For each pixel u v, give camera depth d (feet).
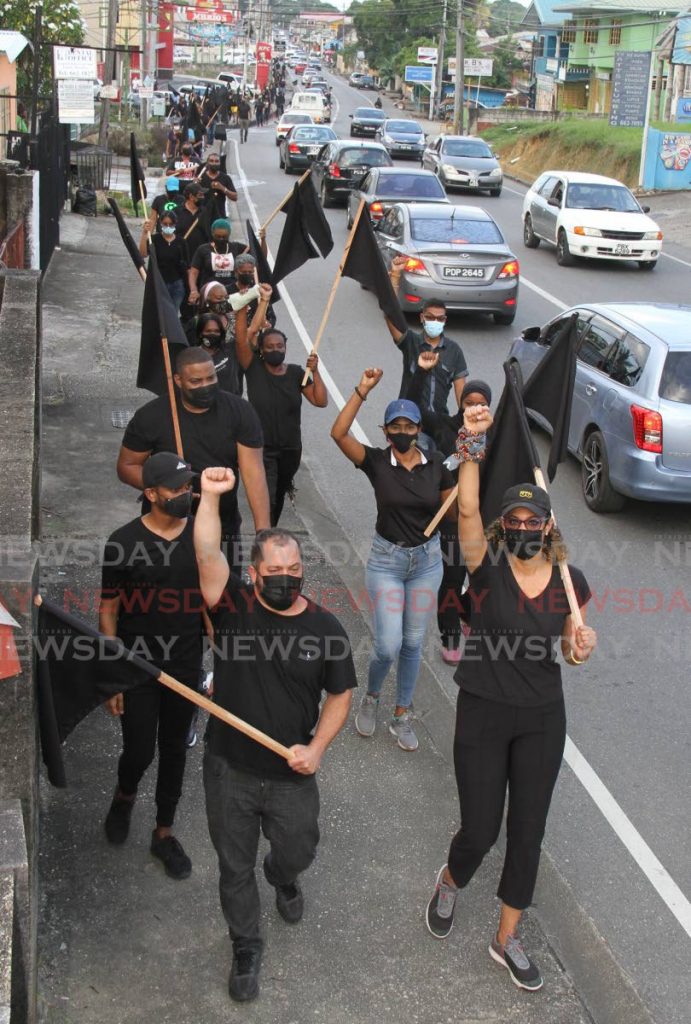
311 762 14.20
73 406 37.63
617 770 20.92
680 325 34.35
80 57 64.80
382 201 70.44
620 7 175.94
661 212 109.09
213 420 18.97
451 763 20.53
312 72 399.03
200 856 17.24
